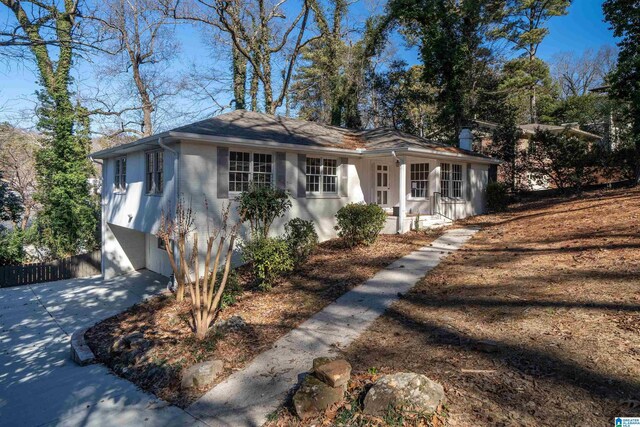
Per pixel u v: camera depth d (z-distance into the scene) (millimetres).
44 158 17922
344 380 4062
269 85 22656
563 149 17047
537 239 9750
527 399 3572
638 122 15805
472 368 4223
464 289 6902
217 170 10461
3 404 5414
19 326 9438
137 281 13547
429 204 14695
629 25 15078
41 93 17641
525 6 26188
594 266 6816
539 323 5039
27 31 5977
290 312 6980
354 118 25156
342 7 23359
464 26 22344
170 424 4309
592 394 3504
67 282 14398
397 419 3486
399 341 5254
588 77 45219
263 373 4996
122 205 13461
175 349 6125
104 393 5383
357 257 10281
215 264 6664
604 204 12188
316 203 12828
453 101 22469
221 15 18281
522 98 33188
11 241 16625
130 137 26281
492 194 17125
